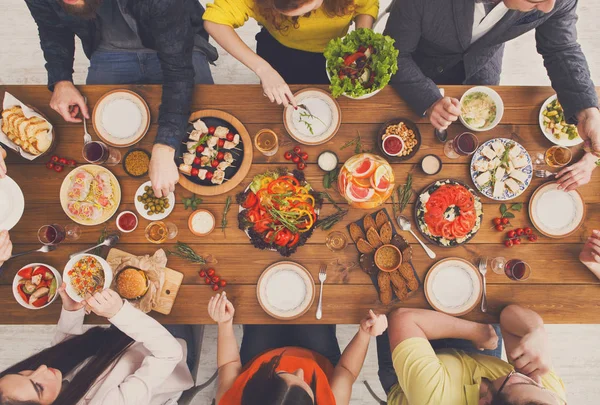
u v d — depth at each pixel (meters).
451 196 1.52
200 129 1.58
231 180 1.57
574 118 1.53
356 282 1.55
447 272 1.54
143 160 1.58
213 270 1.54
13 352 2.39
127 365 1.58
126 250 1.57
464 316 1.55
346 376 1.58
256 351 1.82
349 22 1.75
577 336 2.45
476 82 1.94
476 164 1.56
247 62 1.60
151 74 1.93
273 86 1.56
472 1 1.47
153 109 1.61
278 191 1.50
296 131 1.59
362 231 1.56
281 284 1.54
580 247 1.56
